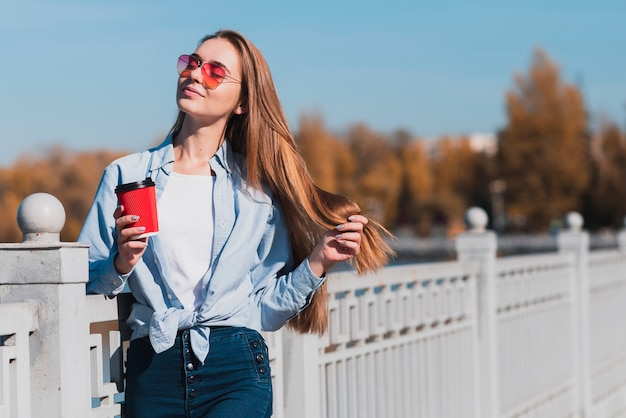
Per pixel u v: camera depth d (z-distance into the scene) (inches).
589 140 3250.5
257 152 132.2
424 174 4052.7
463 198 3757.4
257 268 137.4
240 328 127.0
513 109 3061.0
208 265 127.3
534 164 3019.2
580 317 382.3
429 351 238.8
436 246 2539.4
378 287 210.4
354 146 4815.5
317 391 177.6
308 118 3954.2
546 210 2992.1
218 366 124.1
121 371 134.0
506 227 3115.2
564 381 359.6
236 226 128.5
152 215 116.8
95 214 127.9
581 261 382.3
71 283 119.9
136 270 124.3
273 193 136.9
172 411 124.3
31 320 117.4
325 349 190.9
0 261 119.7
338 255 135.3
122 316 132.8
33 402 119.0
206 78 127.6
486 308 272.8
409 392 225.6
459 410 257.0
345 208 137.0
